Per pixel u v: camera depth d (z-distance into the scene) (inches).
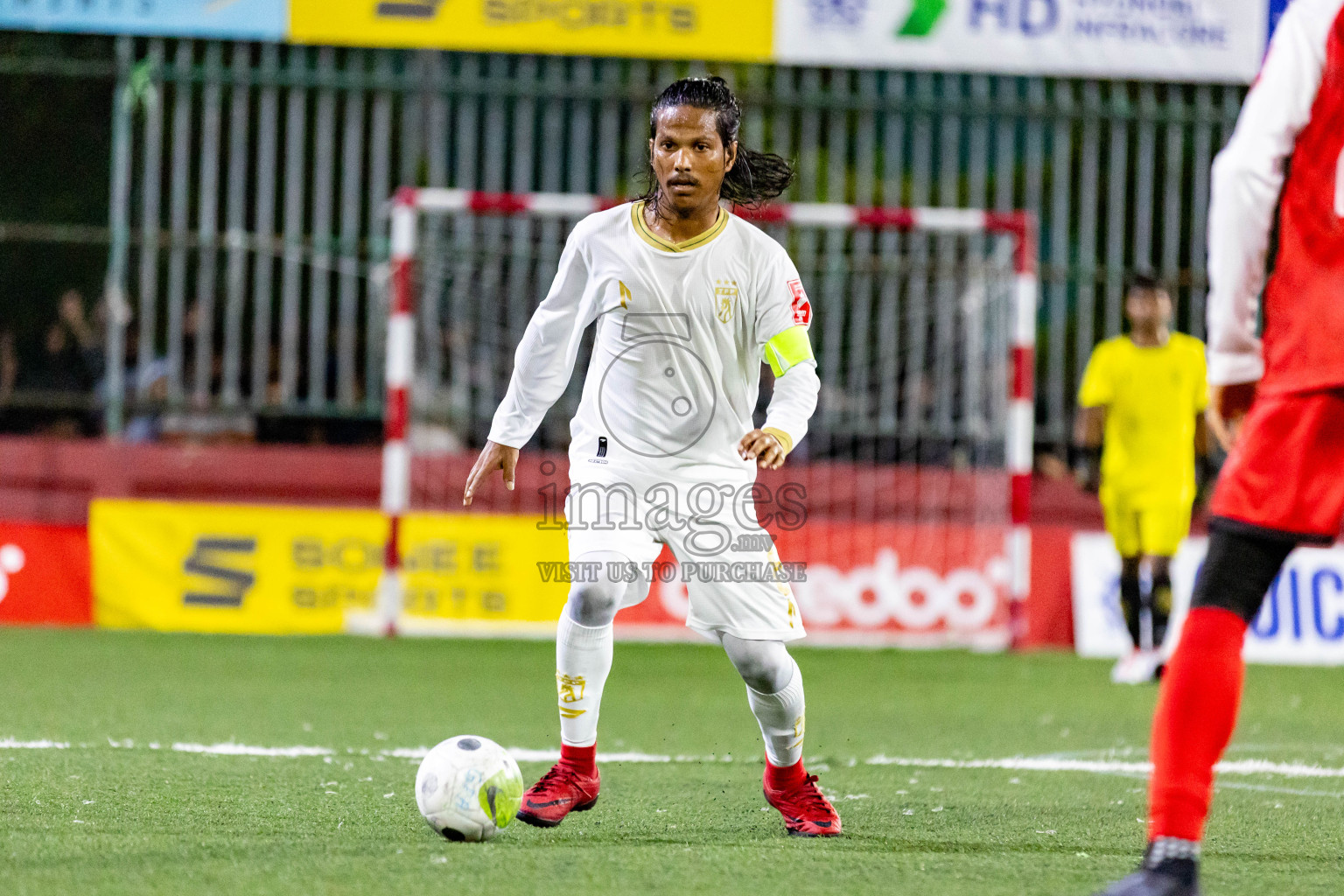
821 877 471.2
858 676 1200.2
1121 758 792.9
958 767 749.9
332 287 1656.0
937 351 1612.9
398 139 1724.9
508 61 1684.3
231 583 1407.5
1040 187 1638.8
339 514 1417.3
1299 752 829.8
